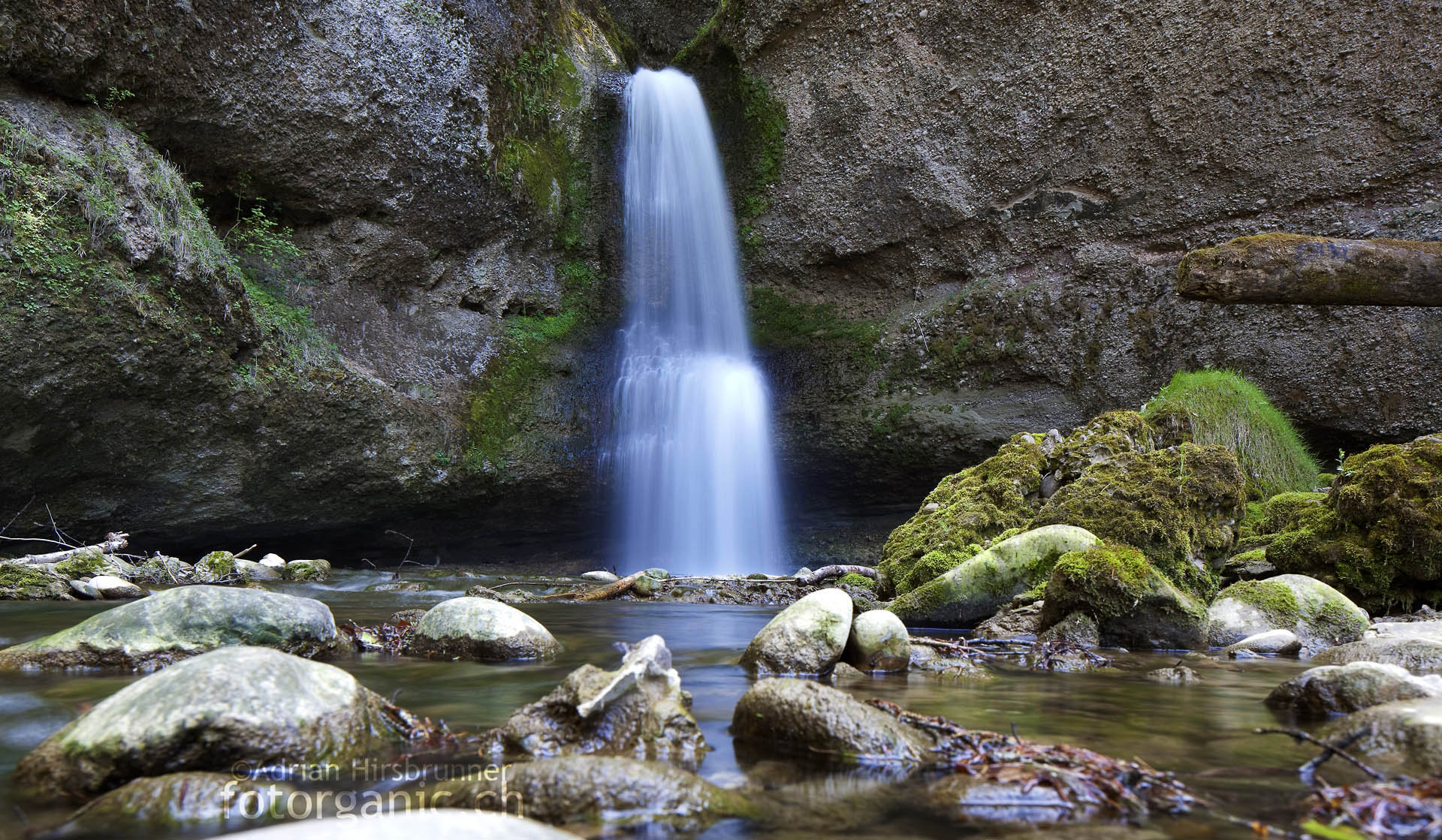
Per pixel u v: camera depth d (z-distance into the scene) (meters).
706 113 12.74
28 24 7.22
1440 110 8.54
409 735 2.20
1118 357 10.16
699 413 11.79
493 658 3.46
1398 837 1.54
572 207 12.30
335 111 9.50
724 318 12.45
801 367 11.79
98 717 1.93
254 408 8.35
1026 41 10.54
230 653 2.09
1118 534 4.75
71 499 7.79
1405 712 2.08
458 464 10.05
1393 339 8.77
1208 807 1.71
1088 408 10.34
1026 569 4.63
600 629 4.85
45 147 7.01
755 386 11.86
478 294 11.25
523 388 11.08
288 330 8.91
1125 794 1.72
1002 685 3.09
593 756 1.76
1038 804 1.72
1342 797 1.69
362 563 10.66
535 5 11.90
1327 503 5.22
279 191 9.54
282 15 9.01
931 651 3.53
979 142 10.92
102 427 7.50
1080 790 1.76
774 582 7.75
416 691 2.83
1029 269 10.86
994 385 10.92
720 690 2.91
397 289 10.55
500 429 10.62
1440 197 8.62
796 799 1.76
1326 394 9.06
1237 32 9.35
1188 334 9.77
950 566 5.27
